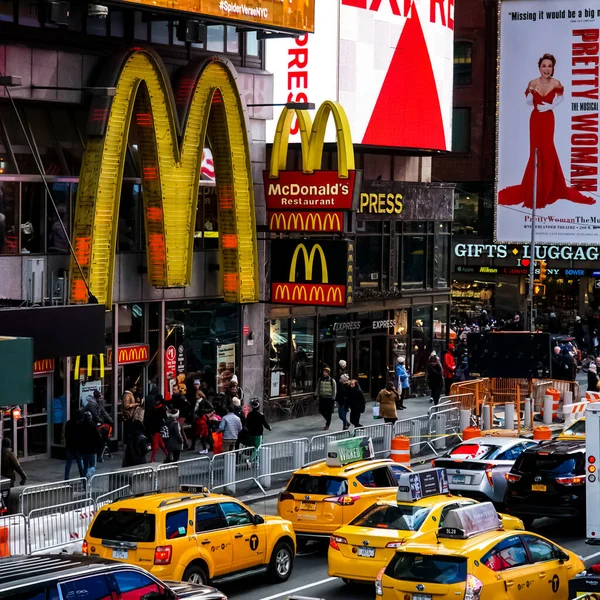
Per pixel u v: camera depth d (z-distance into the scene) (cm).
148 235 4028
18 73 3653
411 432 4241
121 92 3778
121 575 1758
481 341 4741
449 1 5609
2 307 3191
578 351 6925
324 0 4922
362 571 2364
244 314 4562
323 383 4606
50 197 3506
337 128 4312
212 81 4159
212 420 4019
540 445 3081
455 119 8688
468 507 2134
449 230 5853
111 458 3912
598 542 2439
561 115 8319
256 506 3372
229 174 4294
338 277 4319
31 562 1784
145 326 4147
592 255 8288
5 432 3703
